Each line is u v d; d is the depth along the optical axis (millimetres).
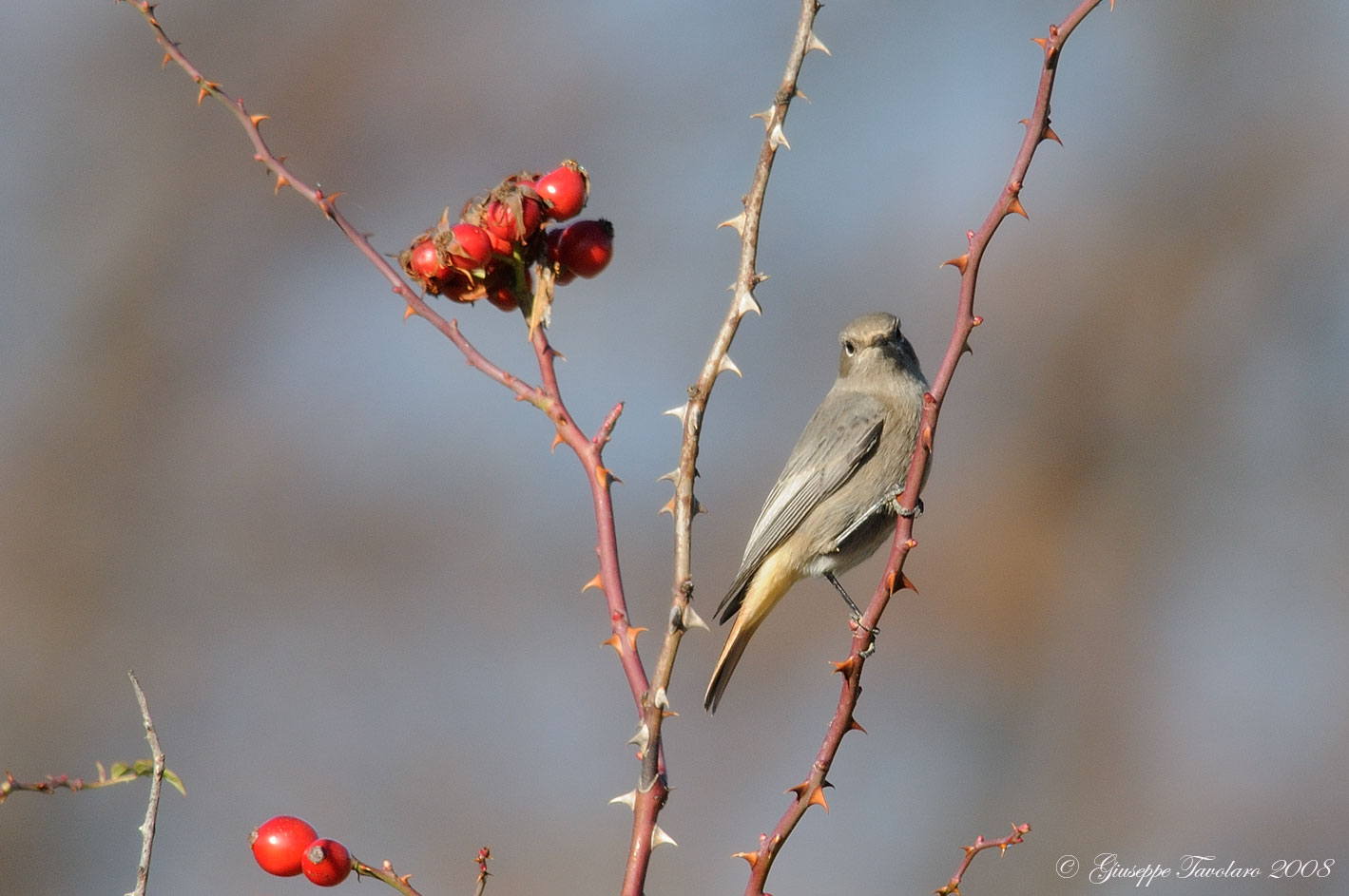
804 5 5141
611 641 4992
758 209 5105
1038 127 5176
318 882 5062
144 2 5586
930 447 5375
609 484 5191
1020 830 5840
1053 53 5117
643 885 4660
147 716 5020
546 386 5332
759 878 5109
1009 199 5207
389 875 5125
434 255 5688
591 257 5750
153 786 4949
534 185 5734
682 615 4812
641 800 4730
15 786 4949
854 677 5344
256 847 5098
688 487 4945
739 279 5082
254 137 5609
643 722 4773
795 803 5195
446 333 5391
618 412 5219
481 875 5324
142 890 4836
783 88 5113
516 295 5723
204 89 5641
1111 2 5148
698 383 5027
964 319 5312
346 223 5578
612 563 5086
